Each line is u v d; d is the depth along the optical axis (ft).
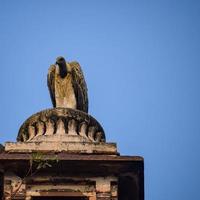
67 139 90.53
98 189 86.99
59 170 87.35
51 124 92.32
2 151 89.97
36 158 85.30
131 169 87.25
